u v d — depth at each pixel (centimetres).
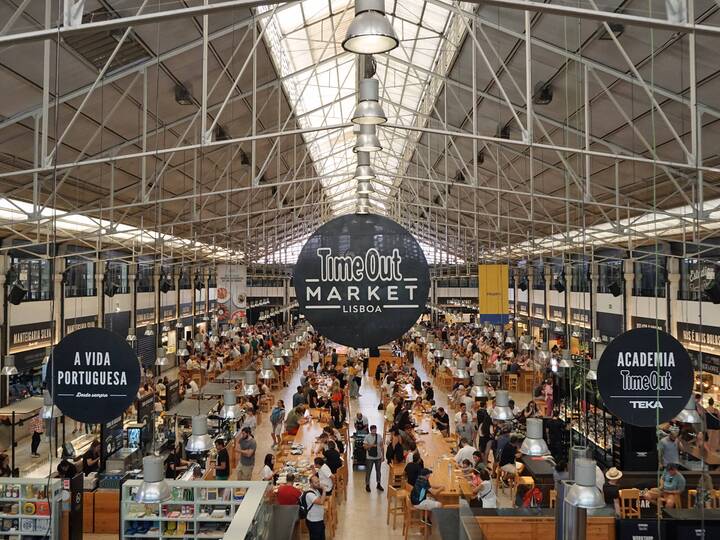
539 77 1192
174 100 1268
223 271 2347
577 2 877
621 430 1263
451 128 1758
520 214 2591
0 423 1611
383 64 1794
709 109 1006
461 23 1238
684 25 462
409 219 3091
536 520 861
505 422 1413
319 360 2775
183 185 1984
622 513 909
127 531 965
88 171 1505
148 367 2683
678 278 1855
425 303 588
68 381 657
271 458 1246
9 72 929
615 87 1087
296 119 1788
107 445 1323
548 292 3164
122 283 2652
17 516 930
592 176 1664
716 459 1138
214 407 1681
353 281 593
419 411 1781
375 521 1182
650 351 665
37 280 1959
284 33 1369
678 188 1293
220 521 950
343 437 1644
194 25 1020
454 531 953
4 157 1205
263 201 2816
